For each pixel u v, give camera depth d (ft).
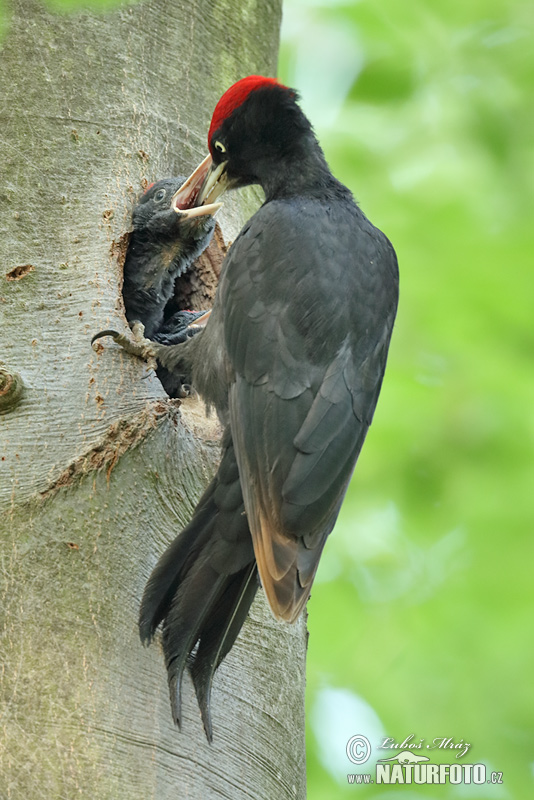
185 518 24.38
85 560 22.66
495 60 42.09
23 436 23.73
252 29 33.14
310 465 23.34
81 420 24.04
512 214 40.16
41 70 27.84
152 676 22.13
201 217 29.99
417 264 39.27
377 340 25.93
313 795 37.17
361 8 42.29
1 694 21.06
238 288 26.08
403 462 39.22
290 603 21.88
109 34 29.07
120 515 23.31
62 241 26.27
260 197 33.22
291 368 24.52
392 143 41.75
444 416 38.78
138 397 24.73
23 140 26.96
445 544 39.29
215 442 26.78
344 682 38.78
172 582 22.82
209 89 31.27
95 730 21.07
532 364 38.68
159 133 29.48
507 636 37.68
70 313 25.36
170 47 30.48
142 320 32.30
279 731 24.30
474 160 40.86
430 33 42.27
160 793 21.07
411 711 38.06
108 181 27.58
